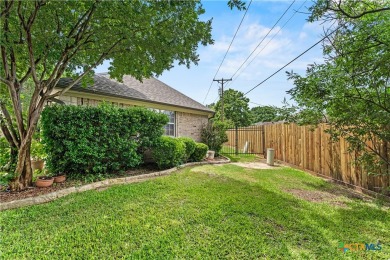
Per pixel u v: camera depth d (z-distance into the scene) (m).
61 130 5.09
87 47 5.21
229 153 13.65
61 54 4.77
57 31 4.51
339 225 3.15
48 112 5.00
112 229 2.90
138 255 2.34
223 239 2.69
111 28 4.50
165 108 10.12
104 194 4.37
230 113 32.66
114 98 8.02
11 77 4.38
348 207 3.91
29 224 3.03
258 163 9.44
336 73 3.46
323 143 6.29
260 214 3.46
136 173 6.46
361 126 3.56
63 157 5.23
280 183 5.58
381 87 3.07
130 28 4.57
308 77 3.80
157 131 7.21
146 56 5.43
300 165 7.68
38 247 2.46
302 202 4.11
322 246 2.59
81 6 4.28
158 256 2.33
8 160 5.08
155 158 7.05
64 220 3.17
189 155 8.71
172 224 3.06
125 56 5.46
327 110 4.15
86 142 5.37
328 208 3.83
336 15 2.91
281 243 2.63
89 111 5.45
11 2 3.66
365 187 4.74
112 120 5.84
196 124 12.27
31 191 4.38
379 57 2.85
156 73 5.93
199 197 4.23
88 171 5.50
